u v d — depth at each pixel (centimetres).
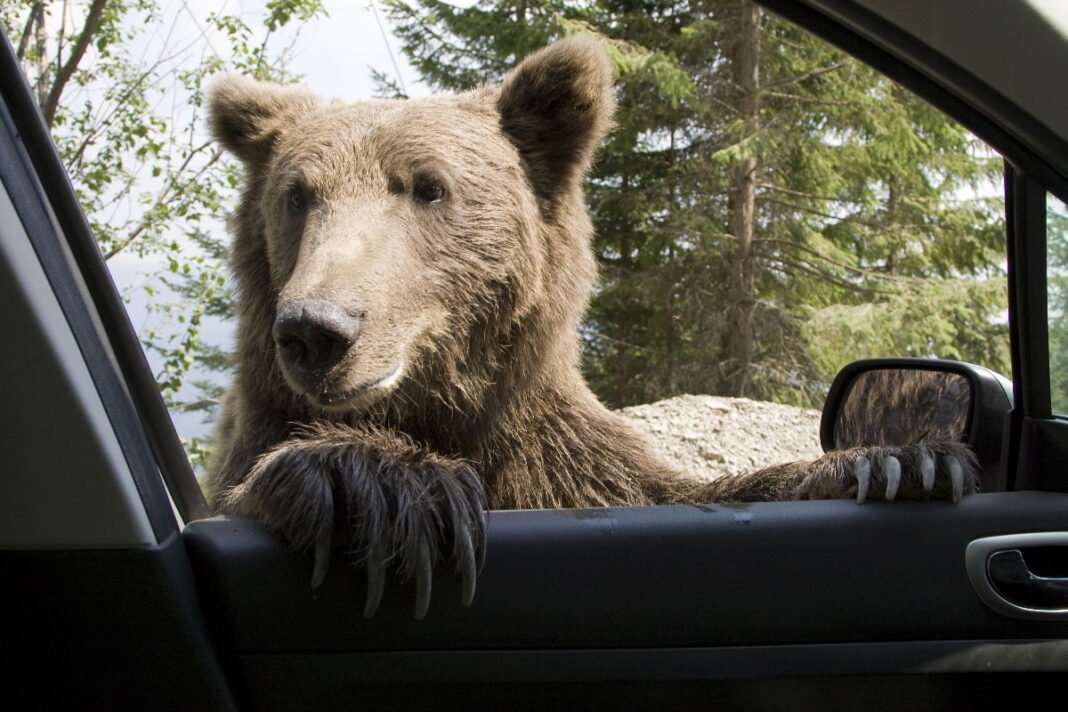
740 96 1563
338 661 203
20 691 194
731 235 1570
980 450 254
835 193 1595
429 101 391
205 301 858
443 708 204
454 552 205
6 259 176
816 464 270
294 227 348
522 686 203
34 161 197
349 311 289
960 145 1547
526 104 399
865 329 1407
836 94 1503
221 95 411
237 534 210
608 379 1634
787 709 204
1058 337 220
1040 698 207
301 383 288
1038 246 213
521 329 373
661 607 205
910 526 210
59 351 180
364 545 210
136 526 187
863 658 204
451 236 352
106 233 810
